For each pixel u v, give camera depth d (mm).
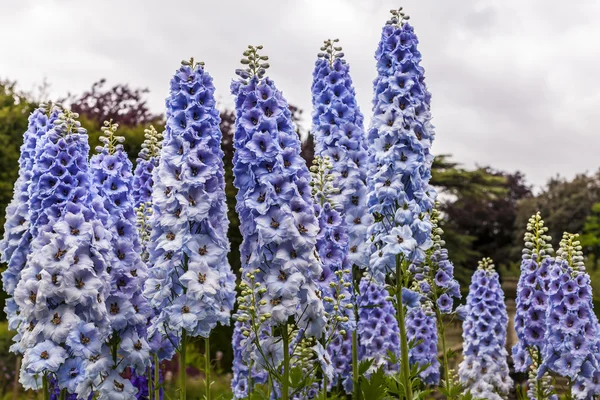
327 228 7344
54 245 6160
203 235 6449
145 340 7230
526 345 9102
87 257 6277
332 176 7676
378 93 7465
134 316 6883
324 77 8828
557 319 8484
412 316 10508
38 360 6016
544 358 8625
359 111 8852
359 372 8031
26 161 7168
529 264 9008
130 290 6988
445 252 8594
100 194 7516
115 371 6836
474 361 10734
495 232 45562
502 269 41969
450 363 15320
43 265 6082
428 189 7410
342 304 7469
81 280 6207
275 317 5977
